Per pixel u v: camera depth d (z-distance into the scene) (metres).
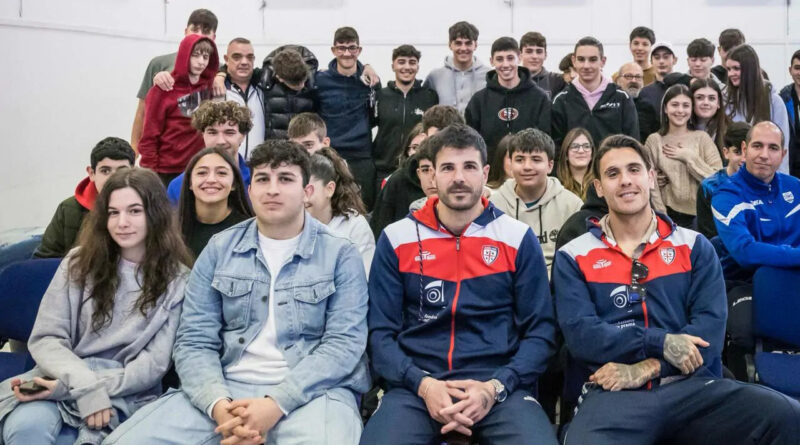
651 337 2.24
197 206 2.88
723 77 5.10
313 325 2.36
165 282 2.43
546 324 2.39
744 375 2.84
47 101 4.86
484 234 2.43
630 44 5.47
